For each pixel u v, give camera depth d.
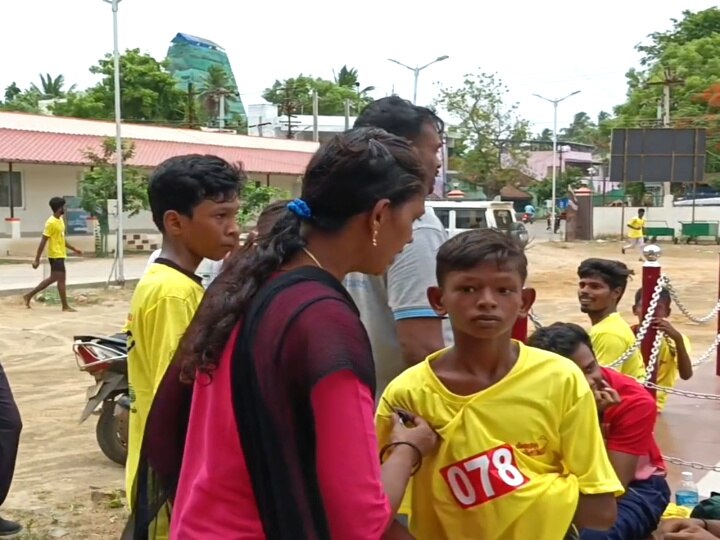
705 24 53.50
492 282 2.34
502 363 2.44
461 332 2.41
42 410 8.36
